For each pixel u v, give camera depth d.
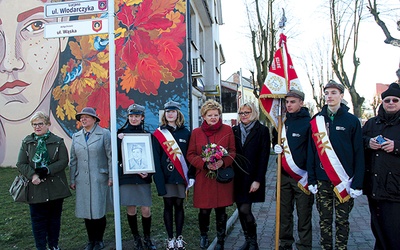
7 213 7.01
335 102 4.30
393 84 4.21
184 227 6.18
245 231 4.96
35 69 13.04
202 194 4.76
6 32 13.37
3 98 13.43
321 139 4.33
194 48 13.79
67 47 12.56
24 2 13.16
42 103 13.01
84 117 4.86
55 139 4.75
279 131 4.80
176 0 11.48
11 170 12.70
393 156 4.13
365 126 4.53
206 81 19.17
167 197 4.86
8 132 13.46
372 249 5.26
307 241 4.59
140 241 5.14
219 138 4.73
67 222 6.45
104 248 5.21
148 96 11.59
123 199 4.87
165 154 4.85
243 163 4.82
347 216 4.27
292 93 4.64
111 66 4.28
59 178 4.74
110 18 4.25
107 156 4.93
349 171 4.21
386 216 4.22
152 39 11.61
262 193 4.84
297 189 4.65
